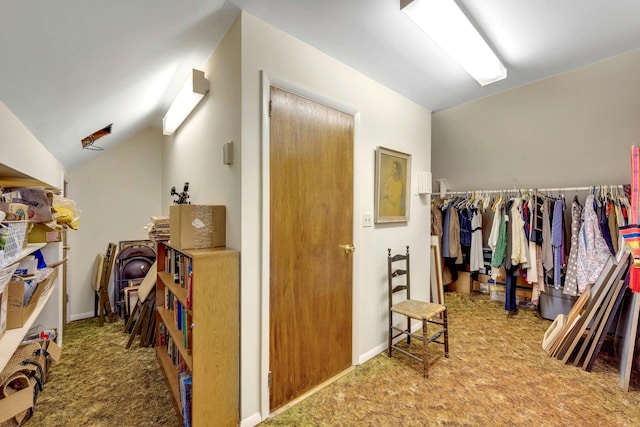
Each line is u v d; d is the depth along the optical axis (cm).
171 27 142
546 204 313
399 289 250
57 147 215
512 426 156
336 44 186
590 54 207
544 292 321
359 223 223
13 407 134
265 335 163
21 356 176
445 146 421
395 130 261
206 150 200
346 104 211
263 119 161
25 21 81
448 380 199
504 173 385
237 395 154
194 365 141
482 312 338
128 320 288
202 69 208
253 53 158
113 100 193
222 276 149
